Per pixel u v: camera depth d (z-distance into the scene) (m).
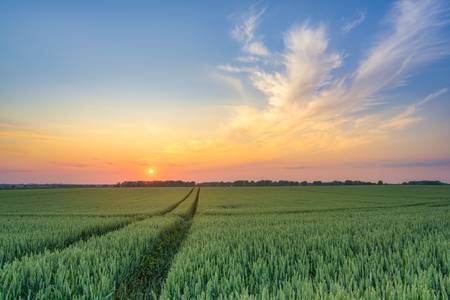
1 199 56.94
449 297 4.55
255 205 38.88
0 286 5.11
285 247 8.35
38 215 25.78
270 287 5.23
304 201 47.16
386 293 4.45
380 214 22.84
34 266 6.30
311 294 4.34
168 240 13.84
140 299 6.11
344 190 94.56
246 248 8.44
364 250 7.85
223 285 5.09
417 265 6.04
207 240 10.09
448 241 8.42
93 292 5.02
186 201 46.75
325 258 7.22
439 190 86.62
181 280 5.43
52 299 4.92
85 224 16.23
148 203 43.41
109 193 85.44
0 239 10.62
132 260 7.86
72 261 7.04
